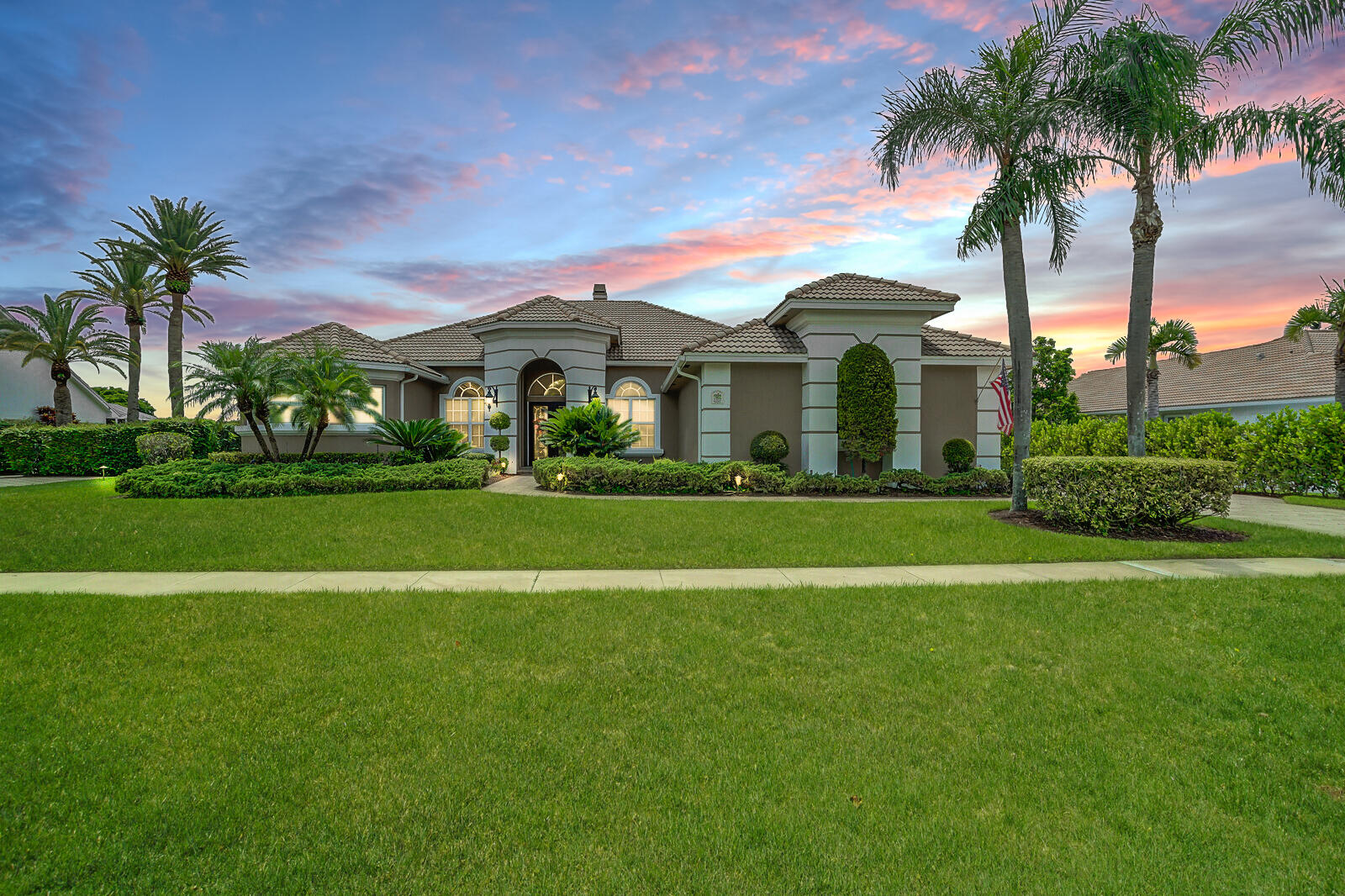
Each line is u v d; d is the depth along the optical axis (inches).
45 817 132.3
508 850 123.0
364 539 410.3
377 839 125.6
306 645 224.4
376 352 838.5
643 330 1010.7
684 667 206.4
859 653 219.3
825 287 689.6
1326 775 152.9
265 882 114.0
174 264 1231.5
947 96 515.8
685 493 610.9
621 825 130.6
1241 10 463.8
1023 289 522.6
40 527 427.8
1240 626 241.6
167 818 131.4
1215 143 483.8
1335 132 442.3
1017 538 411.2
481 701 182.1
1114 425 882.1
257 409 729.0
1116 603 273.0
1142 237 497.7
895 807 137.1
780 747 160.1
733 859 121.0
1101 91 478.9
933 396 727.7
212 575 336.2
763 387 701.3
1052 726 171.8
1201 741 166.6
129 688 190.9
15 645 224.1
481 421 936.3
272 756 154.2
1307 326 850.1
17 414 1508.4
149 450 915.4
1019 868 120.0
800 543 401.4
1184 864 122.5
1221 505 410.3
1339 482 634.2
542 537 415.5
